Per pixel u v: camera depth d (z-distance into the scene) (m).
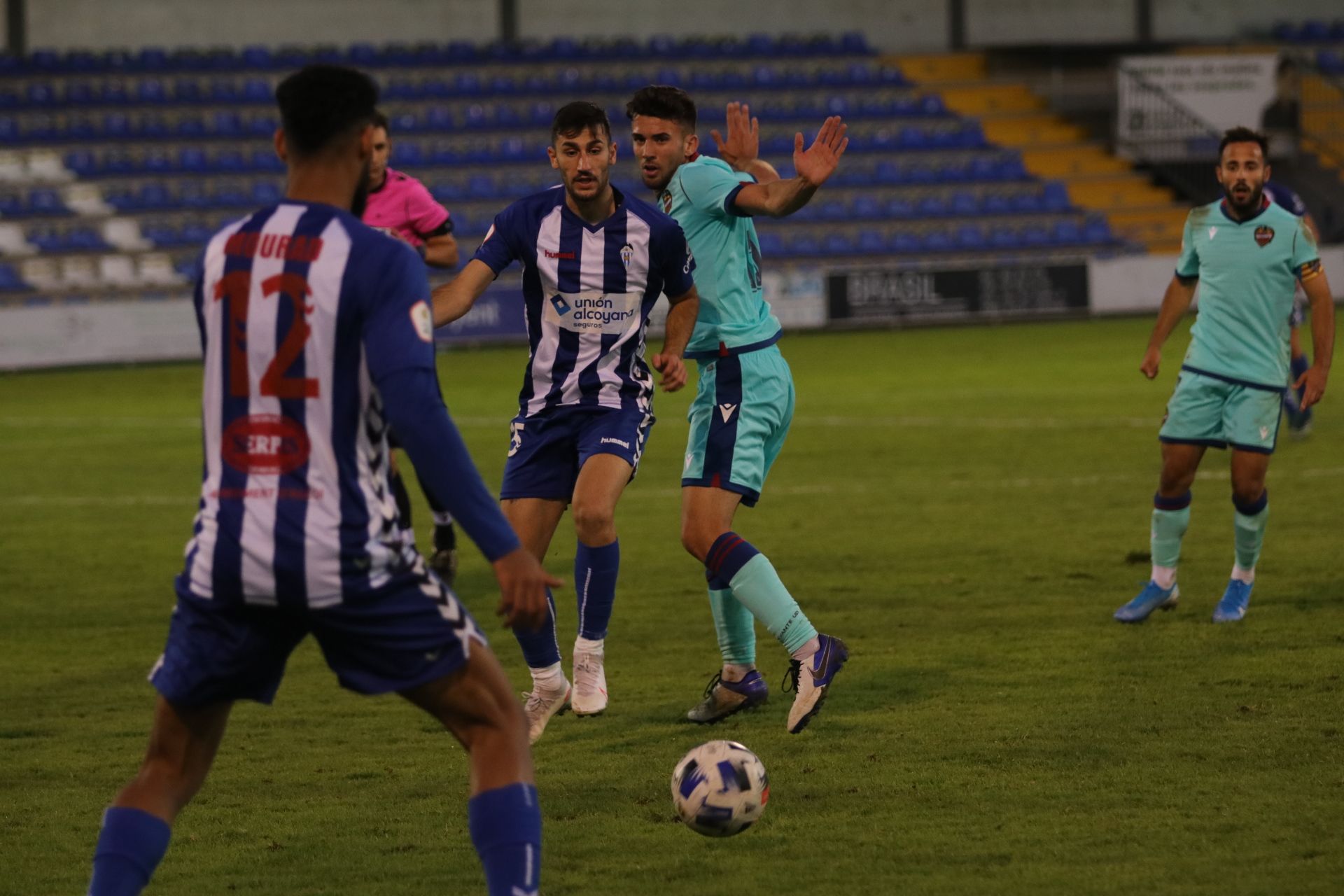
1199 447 23.44
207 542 10.92
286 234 10.95
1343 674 20.25
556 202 18.33
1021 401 56.72
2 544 34.16
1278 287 22.95
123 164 99.56
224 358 10.95
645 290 18.38
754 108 112.19
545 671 18.44
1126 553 29.86
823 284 93.44
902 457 44.34
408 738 18.91
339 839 15.02
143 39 107.25
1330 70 120.38
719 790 13.74
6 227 93.62
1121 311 98.31
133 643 24.86
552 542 34.69
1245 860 13.57
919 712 19.09
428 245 30.02
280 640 11.23
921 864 13.77
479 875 13.92
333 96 11.19
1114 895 12.87
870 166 109.75
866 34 120.12
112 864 10.86
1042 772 16.41
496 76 111.50
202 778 11.68
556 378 18.50
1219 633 23.00
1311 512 33.56
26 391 71.00
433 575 11.37
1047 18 121.69
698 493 18.83
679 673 21.94
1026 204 108.44
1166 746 17.20
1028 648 22.47
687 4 117.31
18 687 22.02
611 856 14.29
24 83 102.25
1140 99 112.56
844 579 28.22
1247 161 22.80
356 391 10.90
